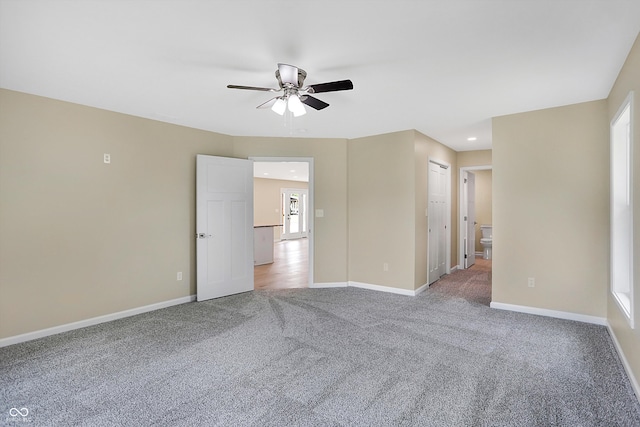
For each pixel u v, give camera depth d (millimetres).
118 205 3703
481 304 4156
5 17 1883
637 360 2150
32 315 3121
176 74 2693
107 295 3619
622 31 2047
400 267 4711
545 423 1883
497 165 3883
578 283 3473
